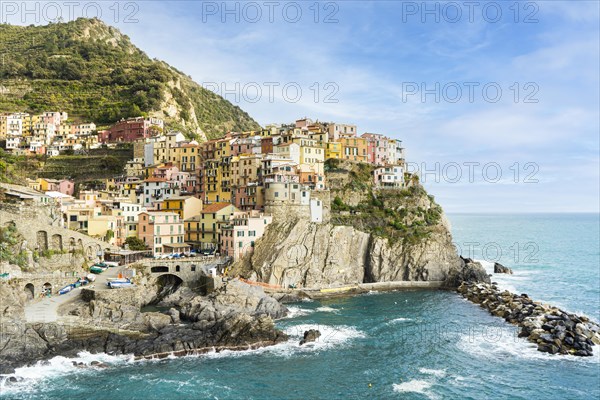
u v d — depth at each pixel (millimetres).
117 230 136875
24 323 80562
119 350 81625
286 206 146375
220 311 99750
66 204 136375
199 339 85938
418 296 134000
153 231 137500
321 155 175250
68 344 81312
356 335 96188
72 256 111438
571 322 98812
